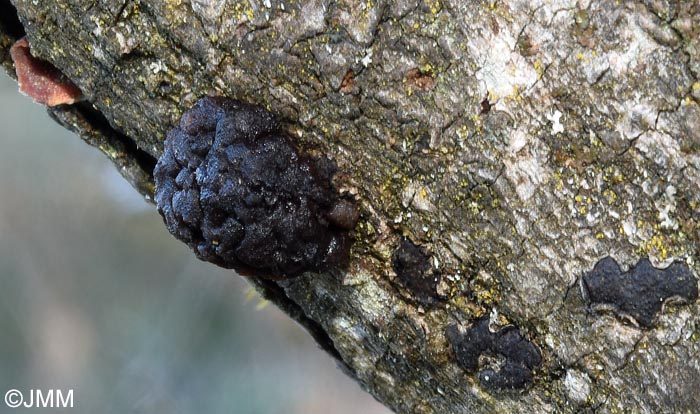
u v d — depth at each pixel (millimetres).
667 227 198
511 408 208
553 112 199
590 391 202
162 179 206
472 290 206
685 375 198
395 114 203
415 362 213
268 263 204
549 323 203
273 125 204
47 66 217
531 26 199
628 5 197
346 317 216
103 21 207
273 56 203
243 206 201
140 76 209
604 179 199
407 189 205
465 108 201
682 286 198
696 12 195
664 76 197
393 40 201
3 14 217
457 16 200
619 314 200
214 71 205
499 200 202
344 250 208
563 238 200
